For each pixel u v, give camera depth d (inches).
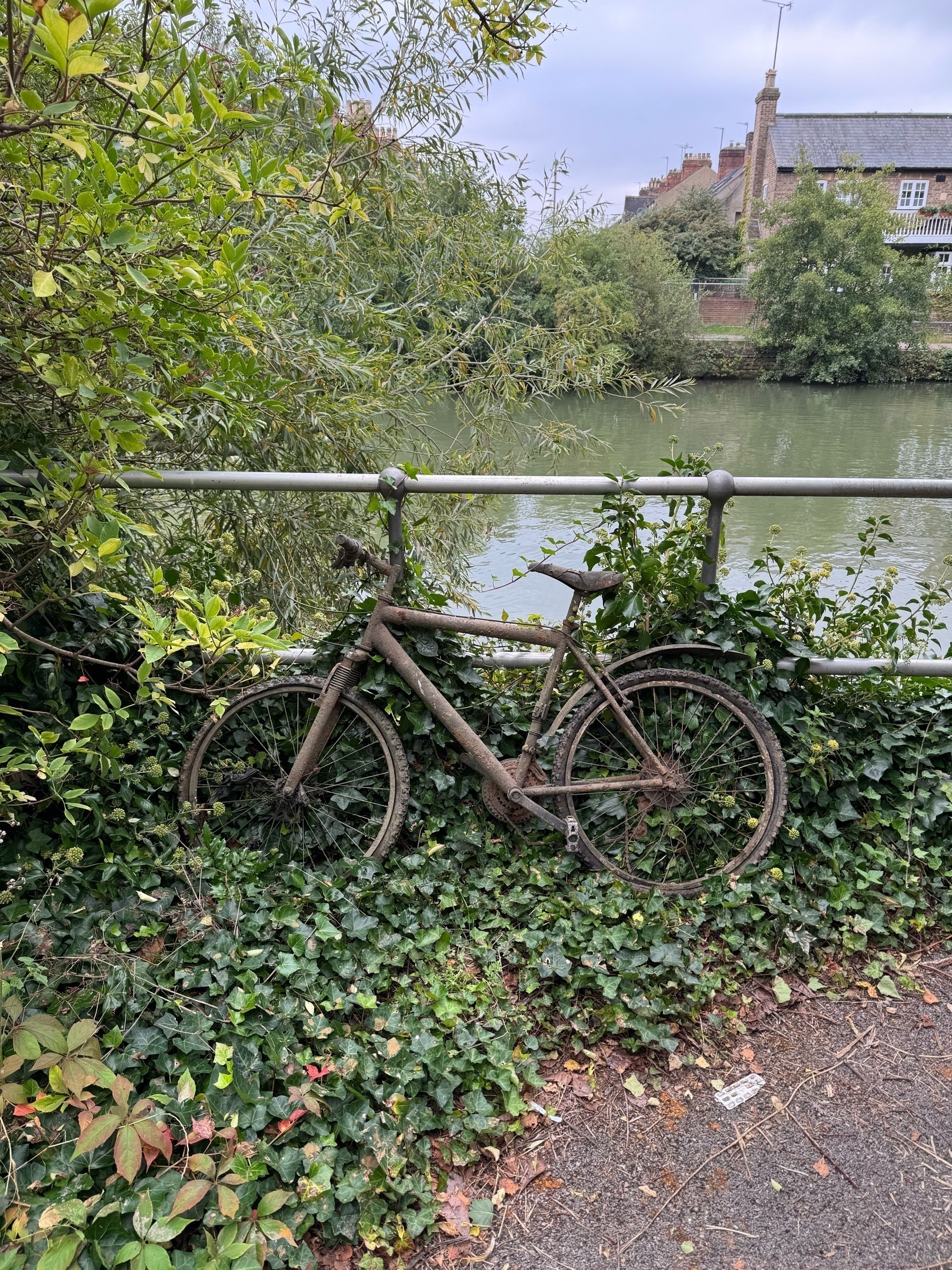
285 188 105.1
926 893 112.7
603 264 527.5
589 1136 81.1
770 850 113.1
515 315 258.4
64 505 97.0
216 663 117.4
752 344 1466.5
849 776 116.7
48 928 91.3
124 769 110.2
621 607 115.3
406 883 104.6
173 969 88.8
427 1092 81.8
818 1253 70.4
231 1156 72.1
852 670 120.0
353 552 108.4
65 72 64.2
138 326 92.4
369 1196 72.1
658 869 115.5
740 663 117.7
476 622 110.8
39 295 75.6
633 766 116.1
